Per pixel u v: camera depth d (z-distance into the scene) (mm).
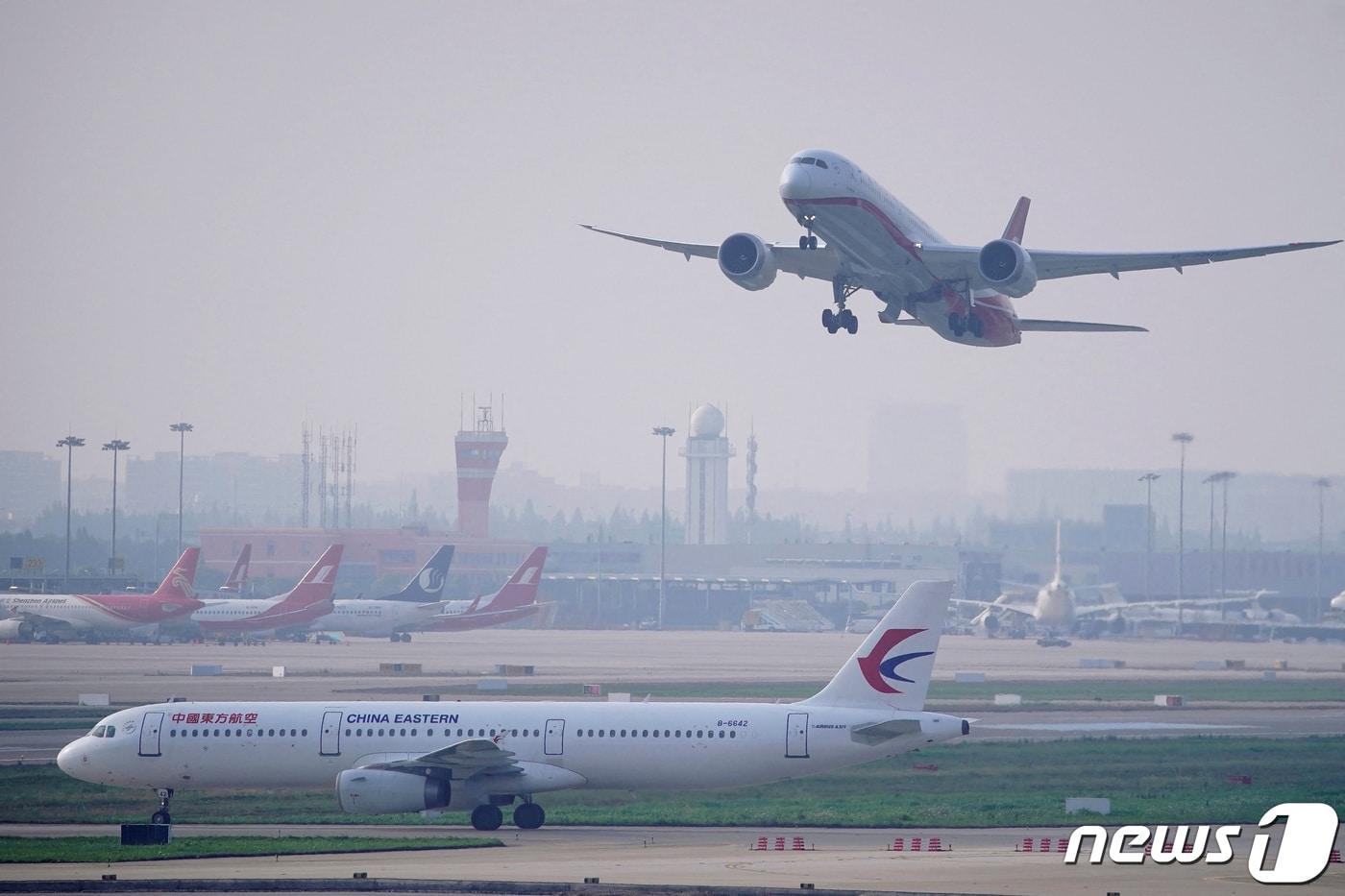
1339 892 158375
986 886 159500
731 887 157125
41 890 161625
